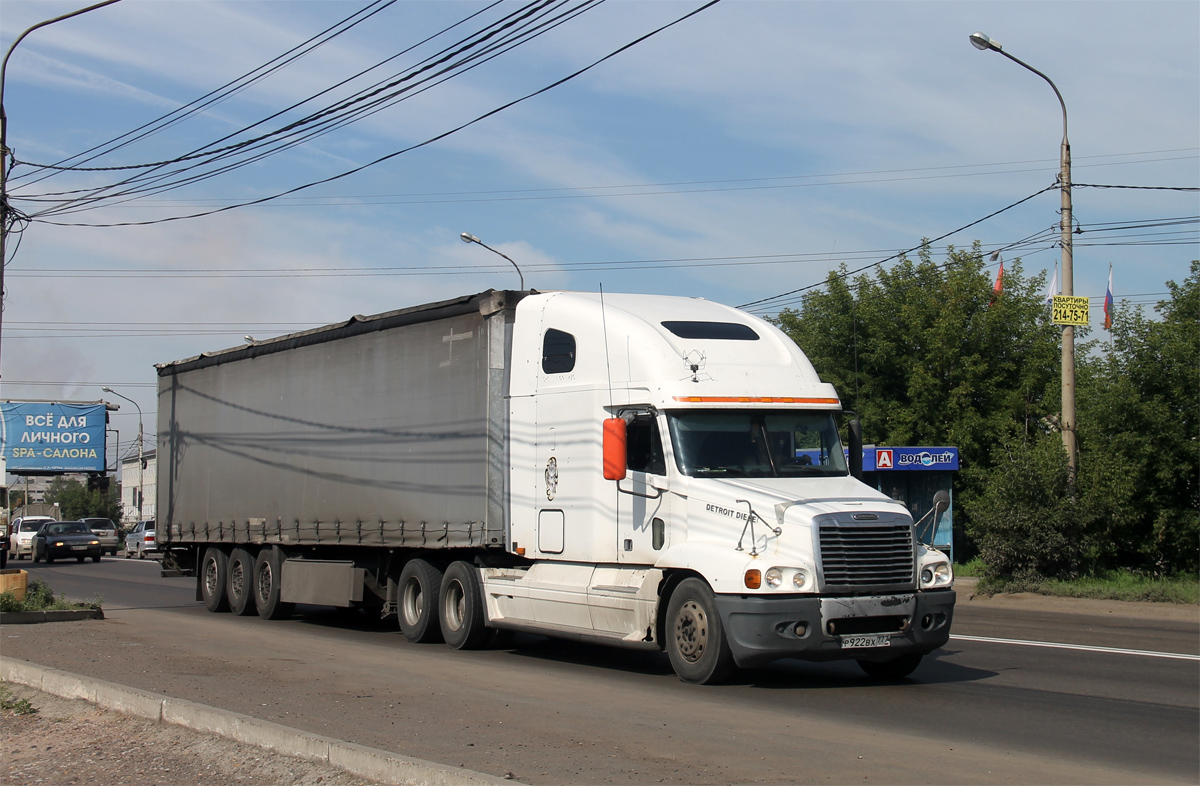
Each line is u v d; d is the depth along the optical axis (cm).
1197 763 759
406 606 1505
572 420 1252
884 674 1139
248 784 691
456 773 628
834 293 3150
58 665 1161
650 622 1120
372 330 1593
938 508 1134
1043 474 2155
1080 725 889
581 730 825
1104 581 2203
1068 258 2191
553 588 1248
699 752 754
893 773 708
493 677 1126
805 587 1005
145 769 737
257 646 1388
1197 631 1593
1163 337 2339
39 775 736
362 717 870
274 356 1848
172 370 2227
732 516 1059
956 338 2939
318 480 1702
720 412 1148
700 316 1255
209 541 2022
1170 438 2303
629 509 1168
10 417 6281
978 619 1783
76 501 8881
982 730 866
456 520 1389
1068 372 2200
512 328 1365
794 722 883
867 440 3030
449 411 1420
